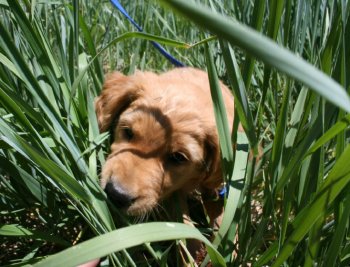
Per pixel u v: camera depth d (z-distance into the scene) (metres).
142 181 0.24
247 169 0.21
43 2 0.28
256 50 0.07
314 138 0.17
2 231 0.20
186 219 0.26
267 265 0.23
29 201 0.24
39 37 0.21
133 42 0.49
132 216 0.25
